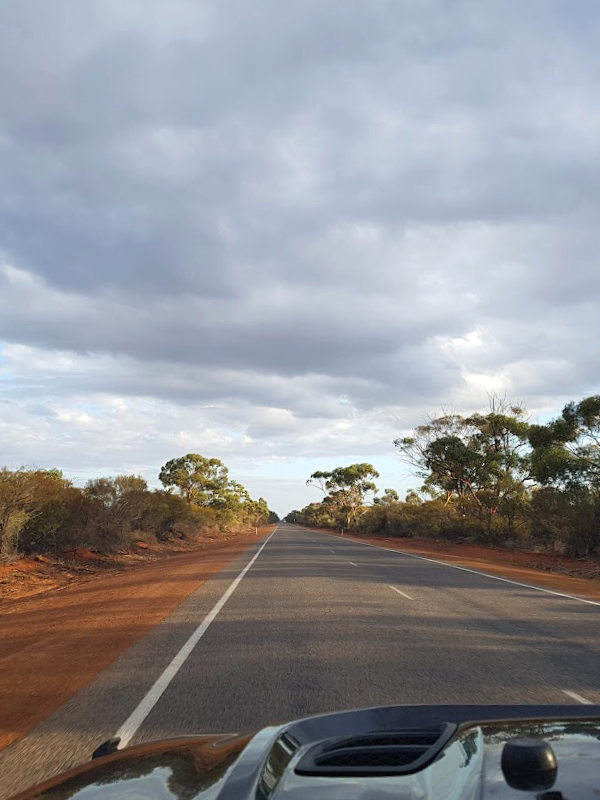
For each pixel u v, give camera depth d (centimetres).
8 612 1458
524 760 163
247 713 632
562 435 3312
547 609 1325
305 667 826
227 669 827
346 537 6125
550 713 267
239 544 4631
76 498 3081
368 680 753
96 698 711
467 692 697
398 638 1016
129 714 643
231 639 1030
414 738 231
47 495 2667
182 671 823
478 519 4450
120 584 1925
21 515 2462
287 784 184
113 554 3112
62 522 2842
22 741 572
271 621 1190
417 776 182
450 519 4834
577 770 171
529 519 3503
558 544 3203
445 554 3372
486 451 4875
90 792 221
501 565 2602
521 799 154
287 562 2584
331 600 1451
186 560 2945
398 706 274
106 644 1023
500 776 166
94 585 1950
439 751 203
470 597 1502
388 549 3644
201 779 214
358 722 256
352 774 187
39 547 2788
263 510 19988
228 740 280
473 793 160
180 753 266
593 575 2248
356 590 1630
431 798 164
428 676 769
